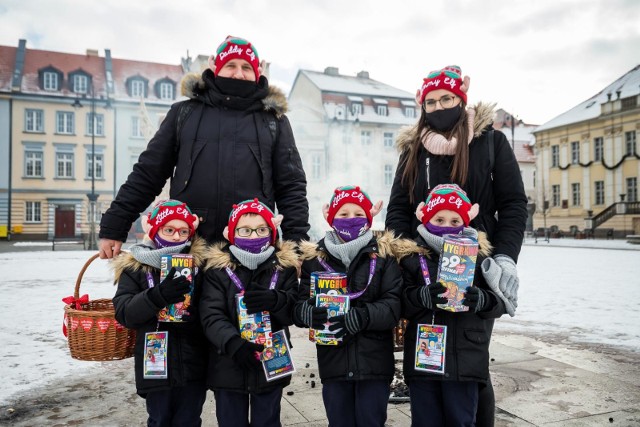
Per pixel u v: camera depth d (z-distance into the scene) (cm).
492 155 301
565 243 3341
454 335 263
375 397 268
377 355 268
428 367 257
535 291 1057
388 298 270
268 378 255
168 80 4581
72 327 283
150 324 268
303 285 282
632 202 3800
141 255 270
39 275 1380
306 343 576
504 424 340
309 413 361
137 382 266
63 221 4228
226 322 261
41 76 4269
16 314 792
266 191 313
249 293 252
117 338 284
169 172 324
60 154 4238
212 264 275
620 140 4075
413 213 320
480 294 252
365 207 284
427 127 317
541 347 563
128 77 4519
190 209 302
